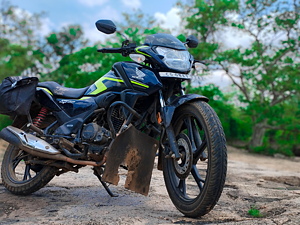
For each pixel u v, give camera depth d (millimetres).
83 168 6637
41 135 4203
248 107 26156
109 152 3625
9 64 20484
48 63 23109
